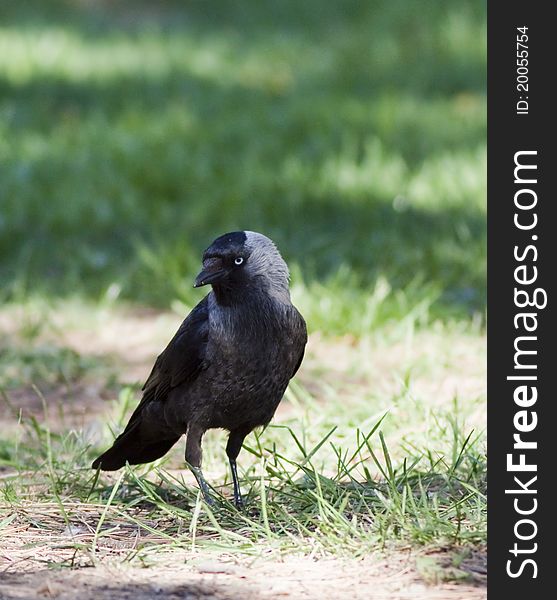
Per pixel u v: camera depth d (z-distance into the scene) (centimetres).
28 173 1919
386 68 2858
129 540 739
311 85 2714
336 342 1277
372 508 759
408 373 1049
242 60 3011
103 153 2052
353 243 1598
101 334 1348
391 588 637
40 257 1611
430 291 1362
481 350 1206
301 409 1030
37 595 628
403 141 2127
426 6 3431
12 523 773
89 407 1103
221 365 802
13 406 1105
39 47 2983
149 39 3231
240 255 794
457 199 1802
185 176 1912
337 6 3612
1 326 1369
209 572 669
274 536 715
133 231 1709
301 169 1928
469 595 627
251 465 896
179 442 1000
